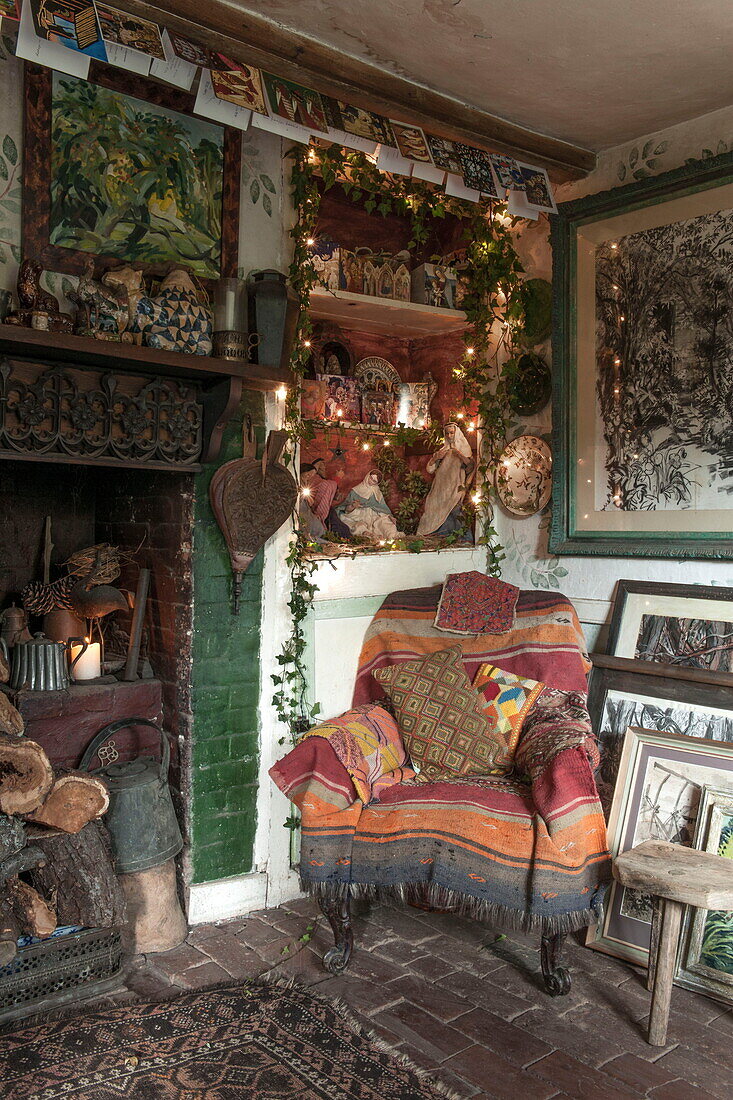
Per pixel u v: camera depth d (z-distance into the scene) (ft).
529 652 11.13
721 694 10.17
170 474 10.82
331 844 9.36
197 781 10.73
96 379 9.42
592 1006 9.08
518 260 12.96
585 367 11.84
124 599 10.84
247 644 11.06
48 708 10.01
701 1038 8.52
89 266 9.25
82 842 9.12
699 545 10.69
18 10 7.25
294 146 10.95
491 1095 7.59
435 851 9.10
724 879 8.20
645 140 11.24
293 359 11.07
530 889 8.71
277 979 9.43
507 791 9.56
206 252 10.21
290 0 8.18
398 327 13.82
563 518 12.17
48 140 8.85
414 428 13.16
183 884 10.76
